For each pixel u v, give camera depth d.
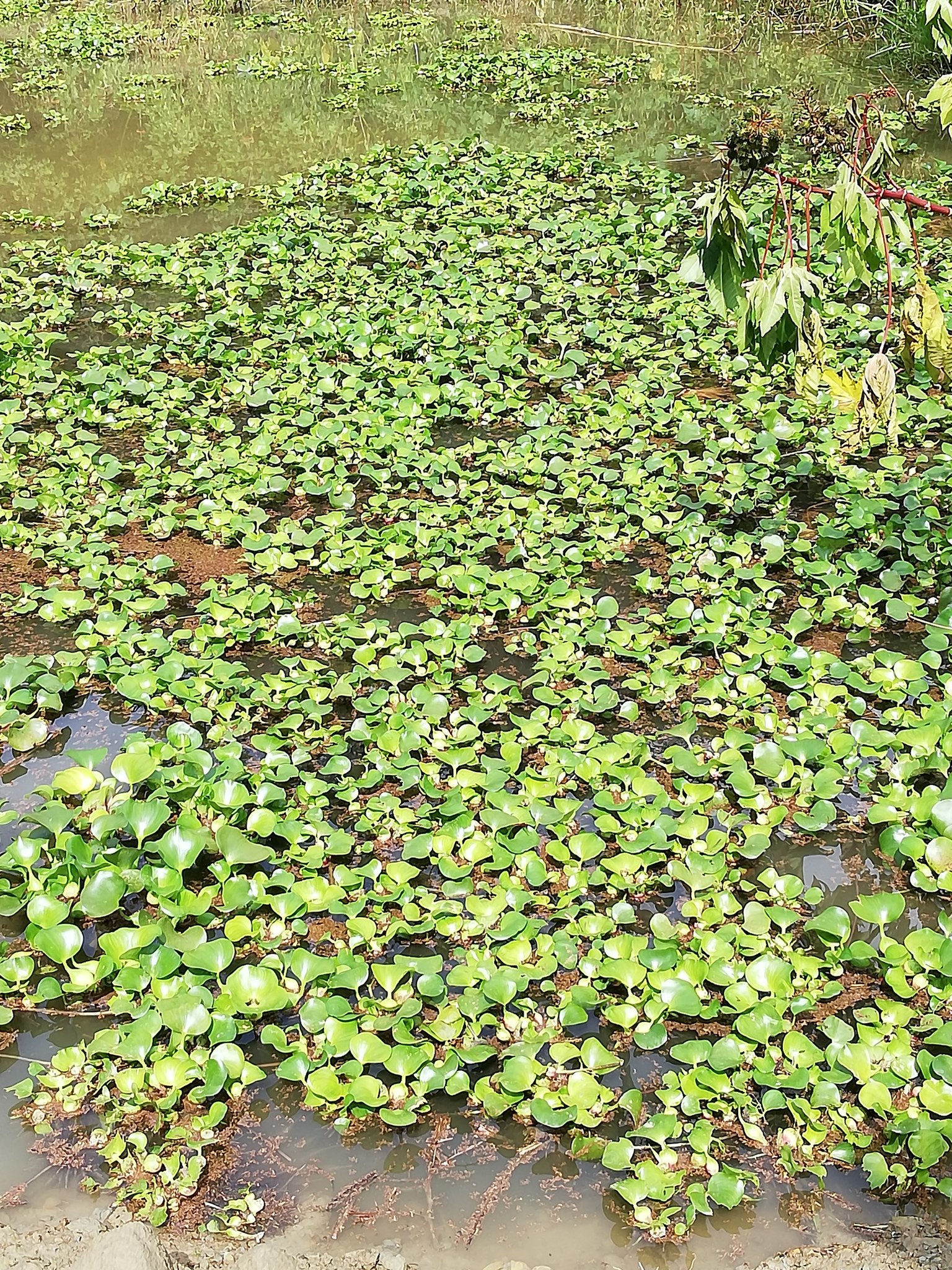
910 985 3.25
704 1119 2.90
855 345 6.89
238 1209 2.75
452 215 9.21
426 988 3.21
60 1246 2.66
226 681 4.37
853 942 3.48
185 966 3.30
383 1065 3.12
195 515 5.58
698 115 11.74
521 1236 2.71
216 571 5.32
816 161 3.43
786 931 3.45
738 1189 2.71
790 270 3.17
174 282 8.34
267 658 4.74
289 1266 2.61
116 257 8.73
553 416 6.43
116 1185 2.80
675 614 4.74
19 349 7.18
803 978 3.26
